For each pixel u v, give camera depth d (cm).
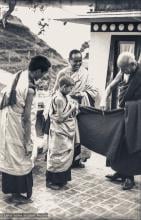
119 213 353
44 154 489
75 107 399
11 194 389
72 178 443
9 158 354
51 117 395
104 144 416
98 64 518
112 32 499
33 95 354
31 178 375
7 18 642
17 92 345
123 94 406
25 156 361
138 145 389
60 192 401
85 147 432
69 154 403
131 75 395
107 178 445
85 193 400
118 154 409
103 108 422
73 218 340
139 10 461
